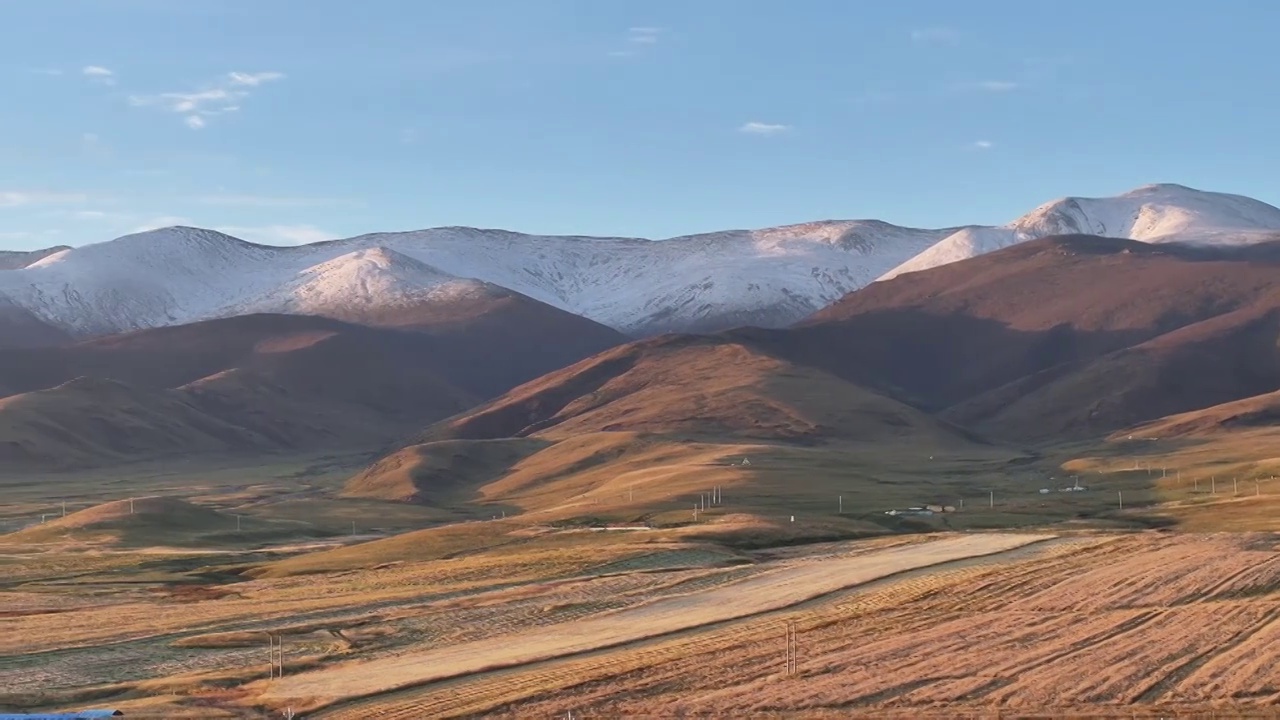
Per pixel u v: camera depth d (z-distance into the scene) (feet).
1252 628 294.87
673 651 310.45
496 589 435.12
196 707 276.82
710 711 254.06
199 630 379.96
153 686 301.63
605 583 424.87
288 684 297.94
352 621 381.19
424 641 345.92
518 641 337.11
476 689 284.61
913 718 240.94
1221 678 253.65
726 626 343.05
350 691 287.89
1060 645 290.35
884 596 371.56
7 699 295.89
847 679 271.90
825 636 317.83
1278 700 237.45
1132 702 243.19
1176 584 357.61
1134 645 285.23
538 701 269.85
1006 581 381.40
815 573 422.00
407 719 261.03
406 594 433.48
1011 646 292.81
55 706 290.35
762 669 285.84
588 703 265.34
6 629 392.88
